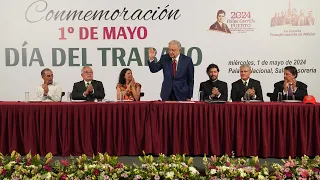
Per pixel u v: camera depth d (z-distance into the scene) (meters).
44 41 5.63
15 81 5.67
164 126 4.15
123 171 3.36
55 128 4.15
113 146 4.19
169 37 5.59
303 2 5.51
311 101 4.19
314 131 4.06
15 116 4.14
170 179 3.24
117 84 5.62
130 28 5.59
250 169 3.30
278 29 5.55
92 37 5.61
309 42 5.54
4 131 4.14
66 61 5.63
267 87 5.58
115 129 4.16
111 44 5.61
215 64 5.59
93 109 4.14
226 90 5.57
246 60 5.59
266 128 4.09
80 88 5.63
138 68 5.61
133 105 4.14
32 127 4.14
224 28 5.57
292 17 5.53
